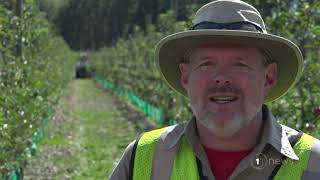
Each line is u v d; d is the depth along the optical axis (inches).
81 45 2741.1
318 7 261.7
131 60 1029.2
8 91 341.4
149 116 779.4
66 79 1371.8
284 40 91.7
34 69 480.1
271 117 95.7
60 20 2817.4
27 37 443.8
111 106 1048.8
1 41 355.6
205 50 91.4
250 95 90.4
